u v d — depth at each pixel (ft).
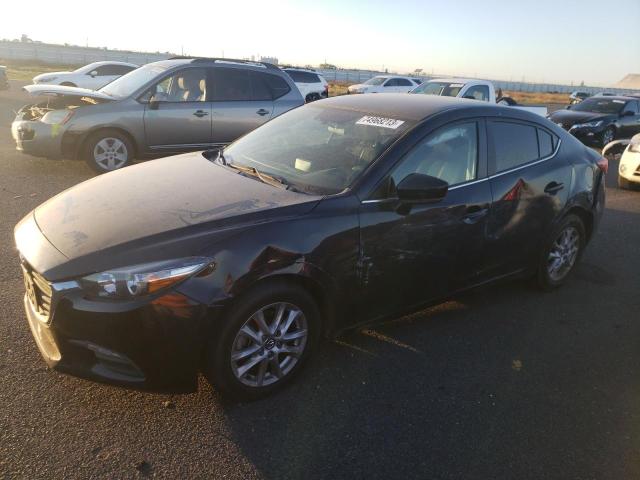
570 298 15.14
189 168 12.14
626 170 31.55
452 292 12.42
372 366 10.97
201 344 8.60
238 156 12.89
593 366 11.64
